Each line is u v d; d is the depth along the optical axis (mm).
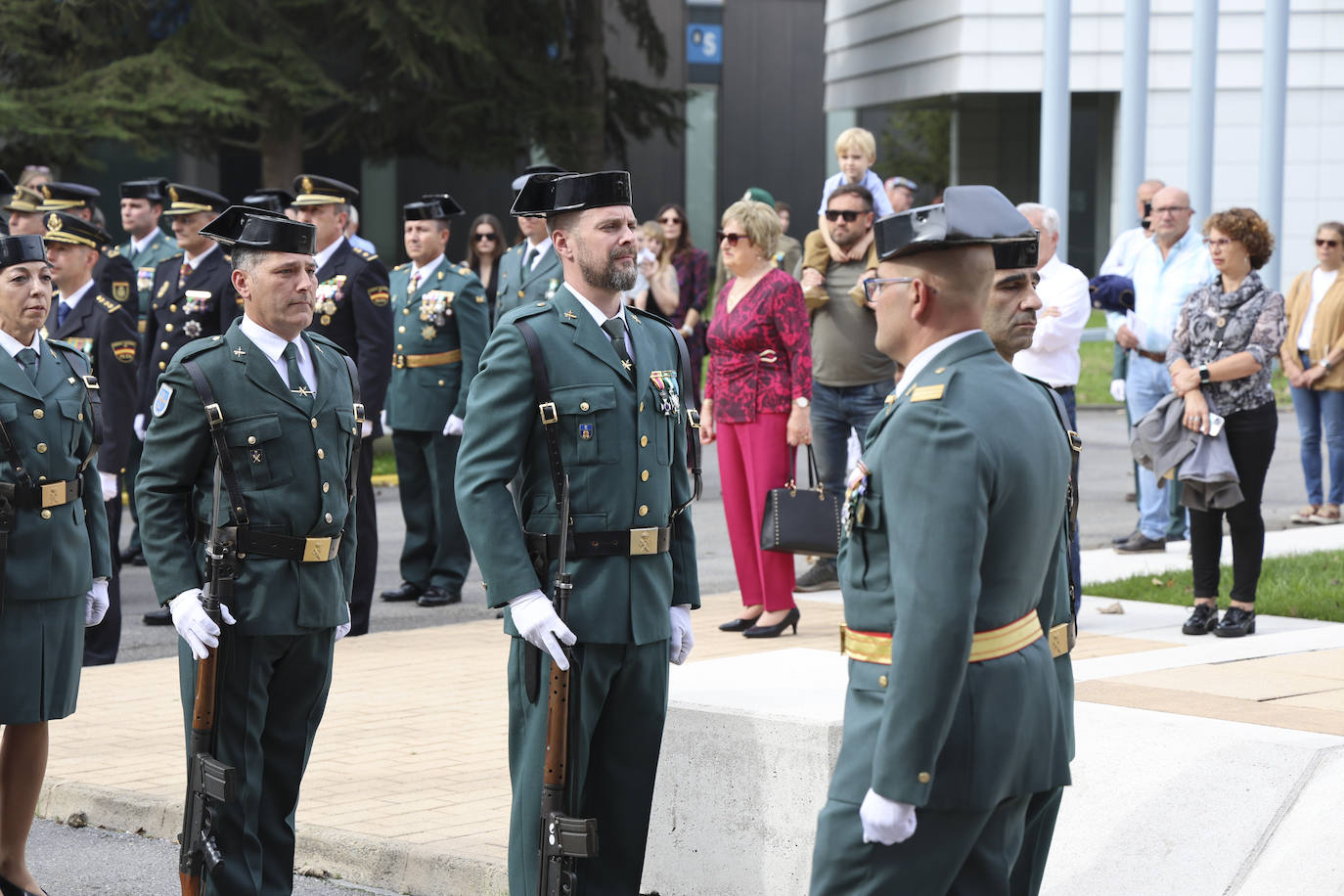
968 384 3393
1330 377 12750
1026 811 3762
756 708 5086
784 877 4992
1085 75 33094
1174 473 8219
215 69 22844
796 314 8766
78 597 5812
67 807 6484
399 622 10273
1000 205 3488
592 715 4734
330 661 5297
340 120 25422
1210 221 8234
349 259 9906
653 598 4793
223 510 5008
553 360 4703
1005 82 32406
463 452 4699
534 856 4691
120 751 7059
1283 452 18266
